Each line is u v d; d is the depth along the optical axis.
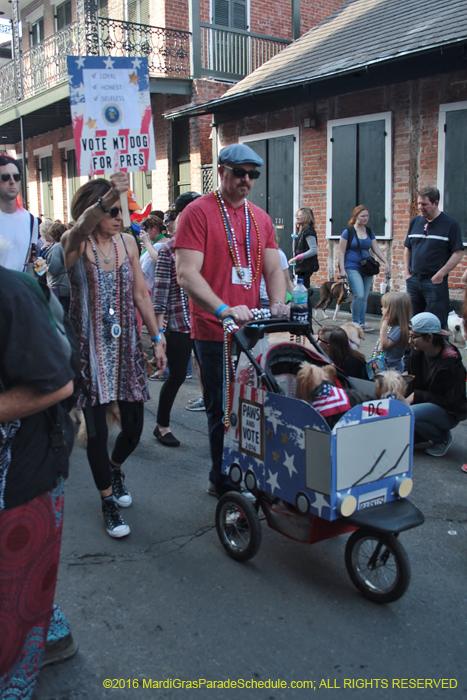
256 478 3.13
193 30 14.02
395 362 5.47
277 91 11.09
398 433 2.87
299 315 3.31
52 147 20.69
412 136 9.92
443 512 3.87
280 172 12.27
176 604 2.89
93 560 3.27
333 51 11.41
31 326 1.75
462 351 7.86
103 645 2.61
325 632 2.70
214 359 3.58
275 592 3.00
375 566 2.91
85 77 3.46
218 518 3.35
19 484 1.88
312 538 2.99
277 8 16.06
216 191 3.49
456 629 2.74
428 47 8.62
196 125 14.10
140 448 4.96
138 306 3.70
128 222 3.41
